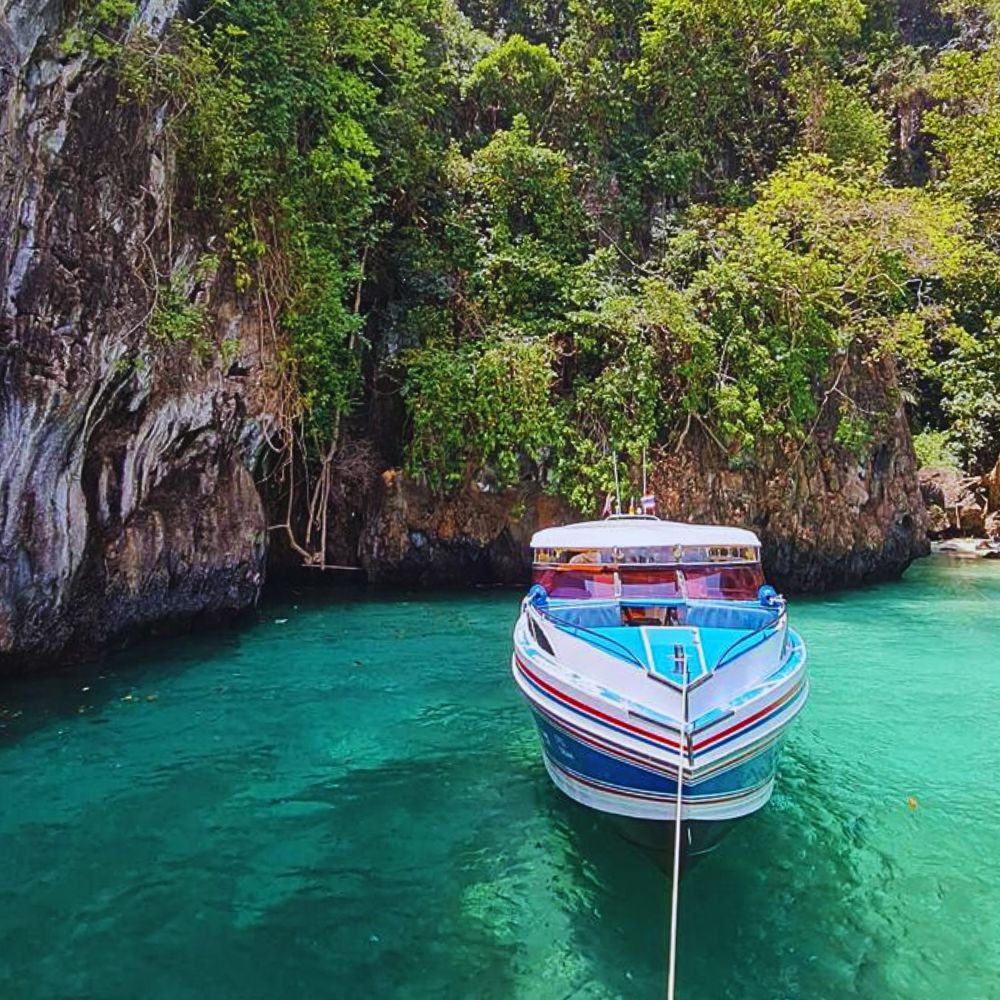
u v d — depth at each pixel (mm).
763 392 17297
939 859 5992
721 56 21422
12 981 4465
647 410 16766
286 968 4637
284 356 13484
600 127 20984
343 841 6133
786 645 6973
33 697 9336
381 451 17719
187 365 11523
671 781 5348
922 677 10789
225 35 11844
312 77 13500
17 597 9281
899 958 4824
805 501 17484
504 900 5375
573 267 18422
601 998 4434
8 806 6613
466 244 17922
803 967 4723
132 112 10055
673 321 16625
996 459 26797
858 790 7203
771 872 5789
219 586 12984
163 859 5824
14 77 8242
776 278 17453
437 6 18844
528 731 8547
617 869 5781
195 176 11422
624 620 7062
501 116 20719
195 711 9062
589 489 16625
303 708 9234
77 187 9273
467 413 16672
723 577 7516
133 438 10953
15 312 8586
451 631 13344
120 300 9953
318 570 18188
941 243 17641
